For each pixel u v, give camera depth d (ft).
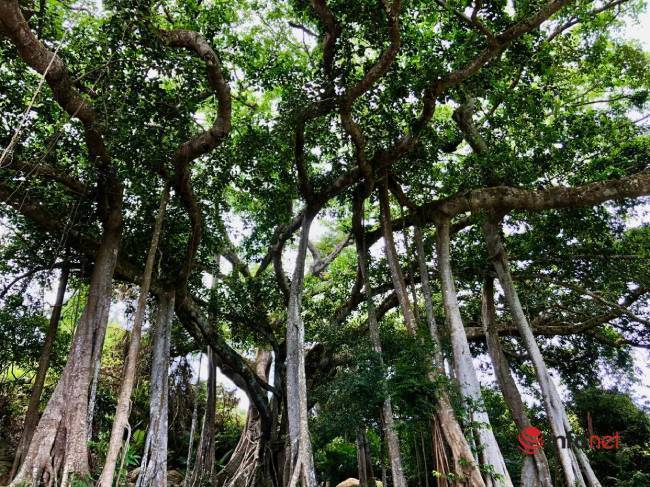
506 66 32.32
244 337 47.14
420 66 30.94
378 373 29.17
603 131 34.12
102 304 27.55
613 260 37.32
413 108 35.55
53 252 31.94
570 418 44.93
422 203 39.78
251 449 43.75
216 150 35.32
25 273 33.12
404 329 40.98
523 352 48.65
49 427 23.40
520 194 33.50
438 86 30.07
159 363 31.14
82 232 30.83
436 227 35.50
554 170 35.47
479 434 27.37
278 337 48.29
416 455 29.50
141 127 25.30
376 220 46.96
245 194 43.50
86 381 25.04
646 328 42.80
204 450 39.99
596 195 31.55
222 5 33.55
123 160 27.25
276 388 43.78
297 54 38.88
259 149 35.81
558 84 39.65
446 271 33.71
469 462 25.14
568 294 44.78
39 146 28.68
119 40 23.06
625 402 44.47
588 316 44.62
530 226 39.45
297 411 31.07
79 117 23.93
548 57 31.30
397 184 37.86
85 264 32.48
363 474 37.14
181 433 50.47
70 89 22.74
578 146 33.99
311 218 37.42
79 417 23.93
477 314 47.42
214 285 45.93
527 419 34.35
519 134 35.70
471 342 47.85
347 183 35.88
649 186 30.32
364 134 35.19
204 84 26.61
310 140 37.70
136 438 39.75
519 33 28.12
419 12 30.86
